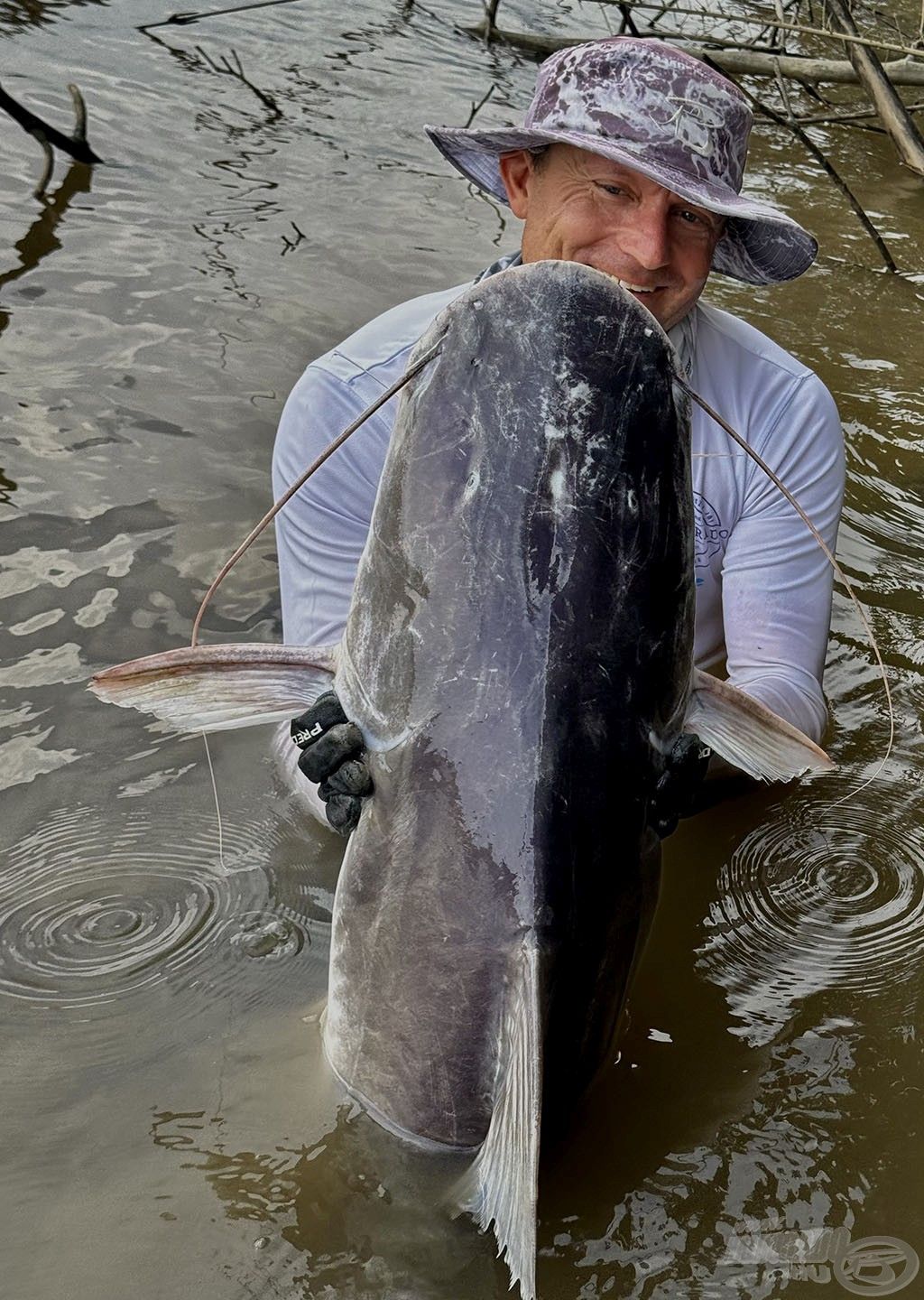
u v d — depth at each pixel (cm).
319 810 279
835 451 289
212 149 673
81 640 330
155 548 367
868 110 908
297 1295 192
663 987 257
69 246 548
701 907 278
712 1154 221
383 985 191
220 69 793
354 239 588
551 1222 207
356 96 782
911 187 788
